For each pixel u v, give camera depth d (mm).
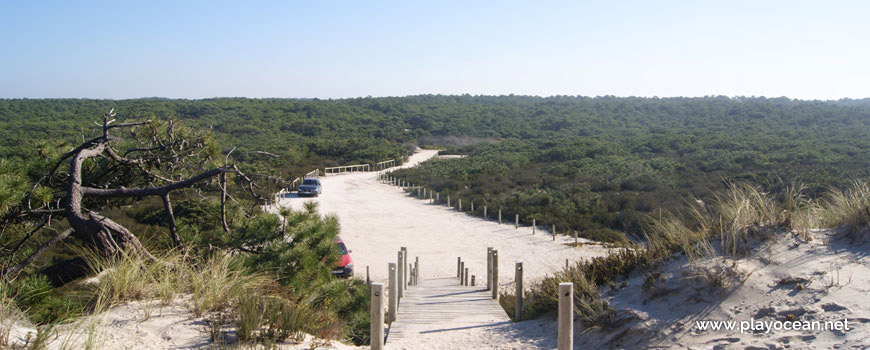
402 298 9258
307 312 5445
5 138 40812
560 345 4230
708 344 4297
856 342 3664
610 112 125250
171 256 6234
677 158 46156
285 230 7074
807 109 104375
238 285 5633
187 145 8641
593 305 5465
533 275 13922
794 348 3857
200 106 96938
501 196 30031
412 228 22500
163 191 7070
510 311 7891
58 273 6059
